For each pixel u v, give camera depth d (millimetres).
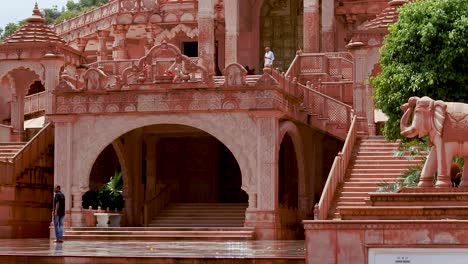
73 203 33031
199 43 43031
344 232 16266
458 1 26391
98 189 40656
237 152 31500
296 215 35156
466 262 15625
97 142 32969
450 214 17531
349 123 34781
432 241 15797
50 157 37062
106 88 32875
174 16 47875
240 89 31500
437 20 26172
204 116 31953
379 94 27203
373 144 32906
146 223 36906
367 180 30578
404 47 26641
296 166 39656
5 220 33719
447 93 26000
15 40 38312
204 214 37781
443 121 18859
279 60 47969
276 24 48125
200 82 31922
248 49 47906
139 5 48469
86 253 20312
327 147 38625
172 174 42125
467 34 25828
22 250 22172
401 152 30469
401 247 15938
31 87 49625
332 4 43156
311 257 16391
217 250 22266
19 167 34844
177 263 18578
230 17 43969
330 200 29047
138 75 32750
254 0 48250
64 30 51688
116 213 36781
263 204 31141
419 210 17734
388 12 35531
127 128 32750
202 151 41938
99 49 49719
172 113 32250
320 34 46750
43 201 36469
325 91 38812
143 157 42188
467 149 18781
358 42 34844
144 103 32469
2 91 44438
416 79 26016
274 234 30922
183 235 30672
